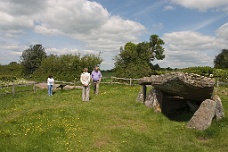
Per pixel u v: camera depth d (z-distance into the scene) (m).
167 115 13.58
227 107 14.52
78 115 13.13
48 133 10.38
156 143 9.88
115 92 20.66
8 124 11.77
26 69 56.25
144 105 15.16
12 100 19.73
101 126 11.57
